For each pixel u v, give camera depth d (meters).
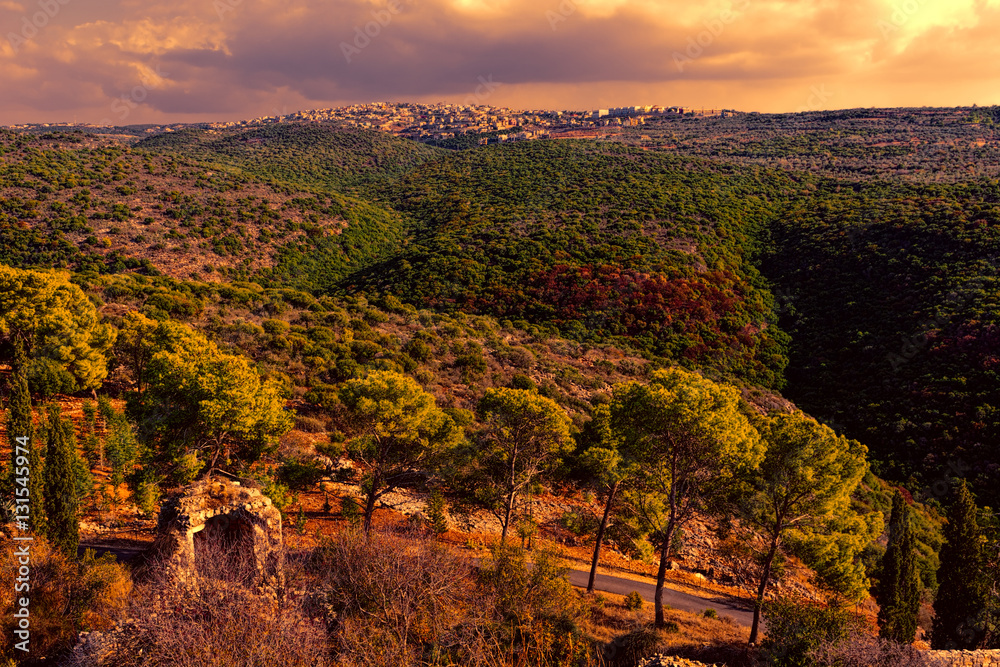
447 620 11.43
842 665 11.98
